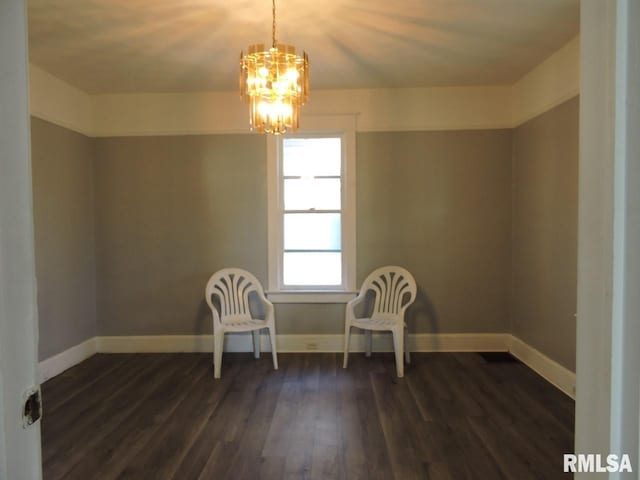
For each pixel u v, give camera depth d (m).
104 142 3.74
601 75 0.57
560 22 2.45
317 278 3.87
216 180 3.75
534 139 3.25
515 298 3.63
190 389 2.94
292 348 3.79
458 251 3.71
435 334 3.75
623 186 0.54
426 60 3.03
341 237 3.80
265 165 3.72
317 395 2.83
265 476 1.94
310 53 2.89
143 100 3.71
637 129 0.51
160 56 2.90
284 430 2.36
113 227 3.78
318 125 3.70
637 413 0.52
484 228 3.69
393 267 3.60
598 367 0.58
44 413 2.57
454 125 3.66
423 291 3.73
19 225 0.60
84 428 2.38
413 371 3.27
